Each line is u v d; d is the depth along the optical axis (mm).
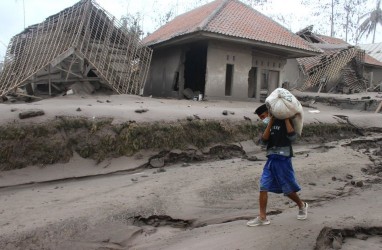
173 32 19000
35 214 6426
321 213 6410
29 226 5953
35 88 17234
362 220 5957
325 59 26844
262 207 5844
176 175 8609
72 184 8273
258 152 11125
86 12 15258
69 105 11016
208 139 10828
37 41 15594
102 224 6156
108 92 15992
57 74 16141
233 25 17516
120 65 16203
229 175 8539
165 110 10984
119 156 9461
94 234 5891
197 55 19938
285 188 5738
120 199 7105
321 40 31672
